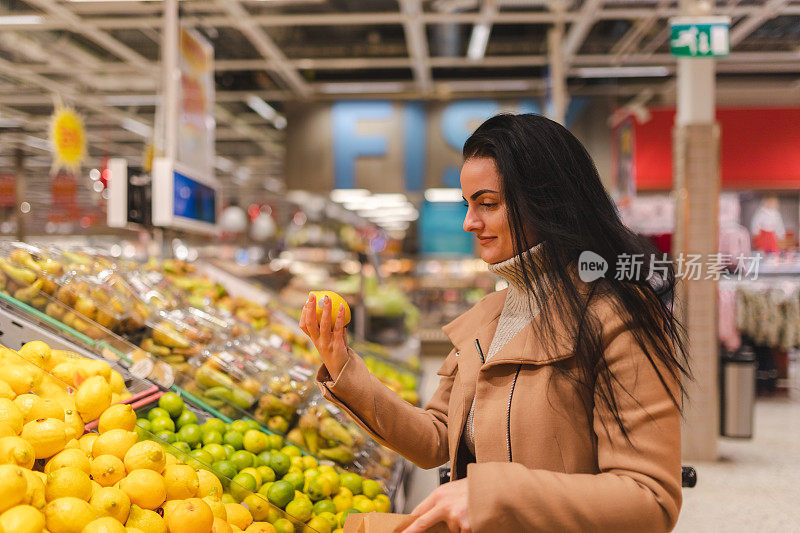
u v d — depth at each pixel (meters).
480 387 1.04
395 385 3.39
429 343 8.59
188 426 1.84
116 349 1.93
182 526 1.20
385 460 2.41
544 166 0.98
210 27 6.60
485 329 1.19
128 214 3.44
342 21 6.30
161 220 3.67
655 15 6.24
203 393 2.09
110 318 2.06
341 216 16.77
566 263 0.99
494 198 1.02
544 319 0.98
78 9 6.03
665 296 1.07
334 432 2.21
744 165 8.35
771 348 6.92
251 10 6.16
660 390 0.86
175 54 4.05
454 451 1.12
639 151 8.70
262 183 17.33
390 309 6.34
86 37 6.99
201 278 3.65
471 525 0.78
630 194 7.43
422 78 8.20
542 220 0.97
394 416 1.18
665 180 8.66
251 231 14.45
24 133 11.38
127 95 9.11
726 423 4.87
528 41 7.20
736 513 3.25
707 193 4.39
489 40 7.20
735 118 8.37
